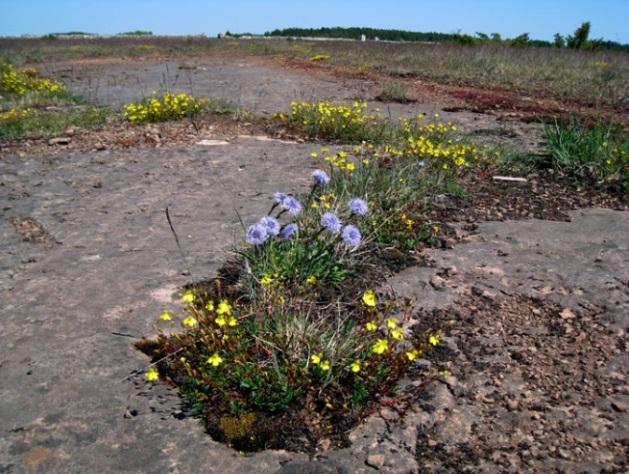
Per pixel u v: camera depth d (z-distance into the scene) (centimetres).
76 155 715
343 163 507
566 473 241
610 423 268
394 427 265
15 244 451
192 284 380
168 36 5028
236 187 588
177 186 592
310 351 289
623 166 627
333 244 392
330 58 2286
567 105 1198
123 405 275
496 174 645
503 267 418
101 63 2278
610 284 394
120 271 403
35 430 259
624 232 485
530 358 316
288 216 500
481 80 1575
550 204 555
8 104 1122
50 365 302
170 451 250
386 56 2223
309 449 253
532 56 2017
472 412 276
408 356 285
